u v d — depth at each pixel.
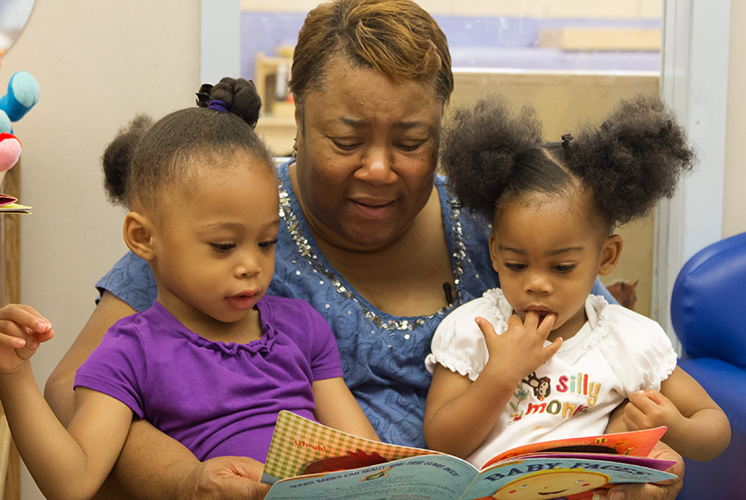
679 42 1.88
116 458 0.83
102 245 1.67
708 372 1.43
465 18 1.83
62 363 0.97
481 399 0.95
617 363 1.04
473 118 1.09
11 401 0.75
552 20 1.85
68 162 1.64
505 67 1.85
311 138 1.00
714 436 0.99
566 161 1.02
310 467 0.75
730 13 1.87
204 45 1.66
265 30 1.71
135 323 0.91
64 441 0.76
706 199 1.90
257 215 0.87
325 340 1.02
